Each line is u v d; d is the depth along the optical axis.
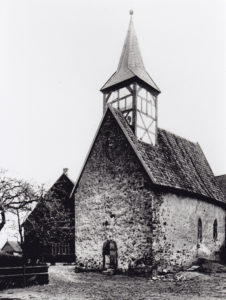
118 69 25.38
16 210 17.62
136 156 21.86
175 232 22.25
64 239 29.38
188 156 28.89
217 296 13.82
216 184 30.64
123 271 21.25
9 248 59.38
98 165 23.95
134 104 23.34
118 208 22.25
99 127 24.28
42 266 17.95
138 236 20.92
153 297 13.87
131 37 26.02
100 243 22.84
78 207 24.56
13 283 16.56
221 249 28.14
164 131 28.02
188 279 19.22
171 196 22.42
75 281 19.14
